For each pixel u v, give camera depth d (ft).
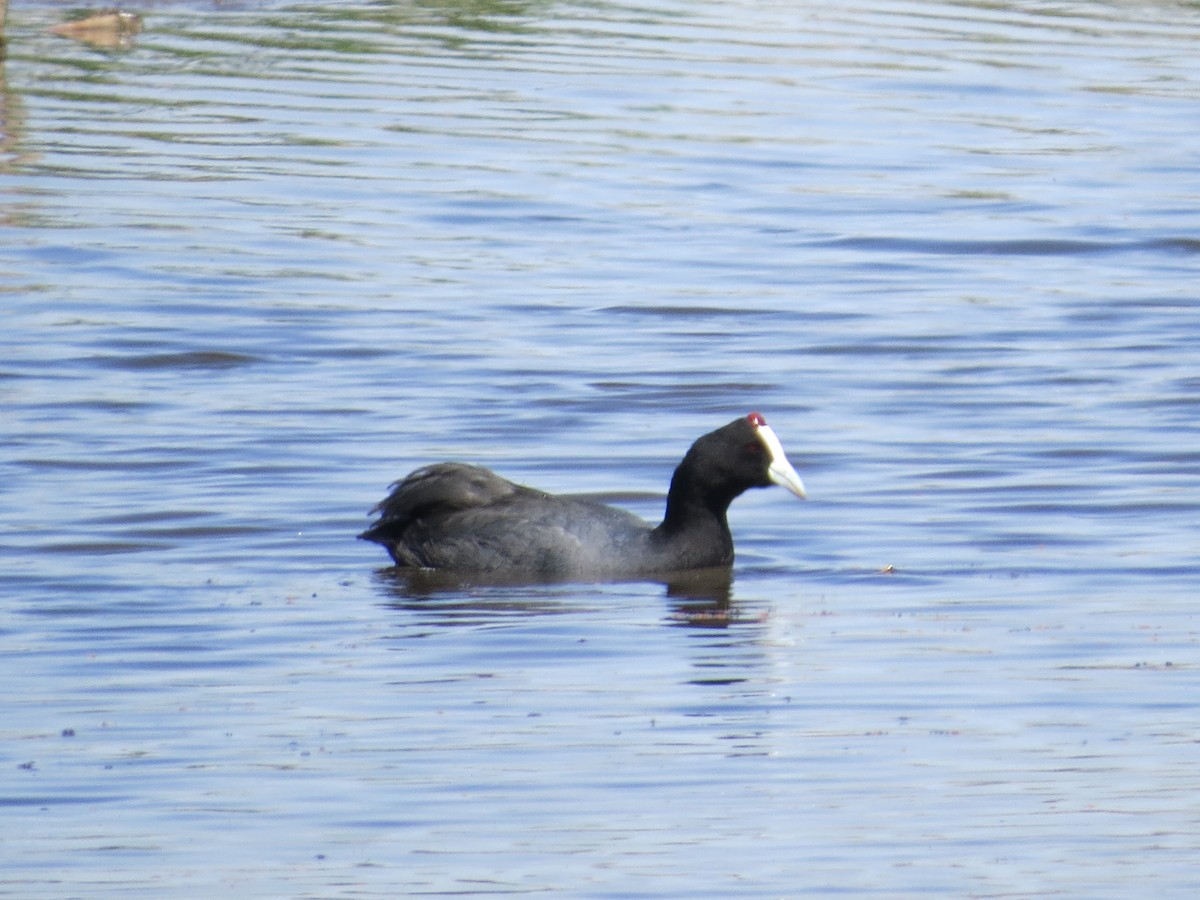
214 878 30.22
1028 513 52.13
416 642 42.73
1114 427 59.57
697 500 49.08
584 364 66.23
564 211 85.51
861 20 127.75
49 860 30.99
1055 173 93.40
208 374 64.64
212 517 51.72
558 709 38.17
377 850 31.30
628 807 33.04
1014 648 41.70
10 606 44.83
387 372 65.10
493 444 58.23
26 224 80.89
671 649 42.14
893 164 94.53
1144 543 49.49
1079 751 35.50
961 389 63.87
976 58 116.98
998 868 30.37
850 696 38.75
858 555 49.42
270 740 36.42
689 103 104.53
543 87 106.83
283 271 76.18
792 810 32.89
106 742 36.29
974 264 79.71
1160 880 29.86
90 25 116.88
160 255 77.51
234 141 94.53
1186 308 73.77
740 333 70.18
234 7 126.21
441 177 89.86
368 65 110.83
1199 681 39.24
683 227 84.02
